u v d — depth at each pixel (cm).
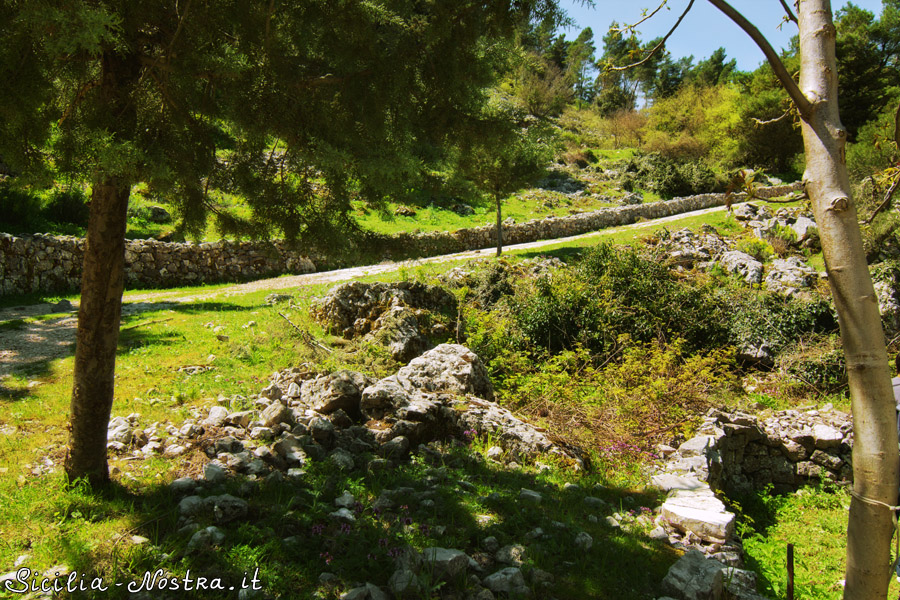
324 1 505
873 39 4172
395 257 595
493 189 2153
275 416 671
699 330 1541
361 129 548
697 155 5162
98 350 483
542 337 1405
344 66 531
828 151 226
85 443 493
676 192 4362
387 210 593
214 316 1339
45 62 420
